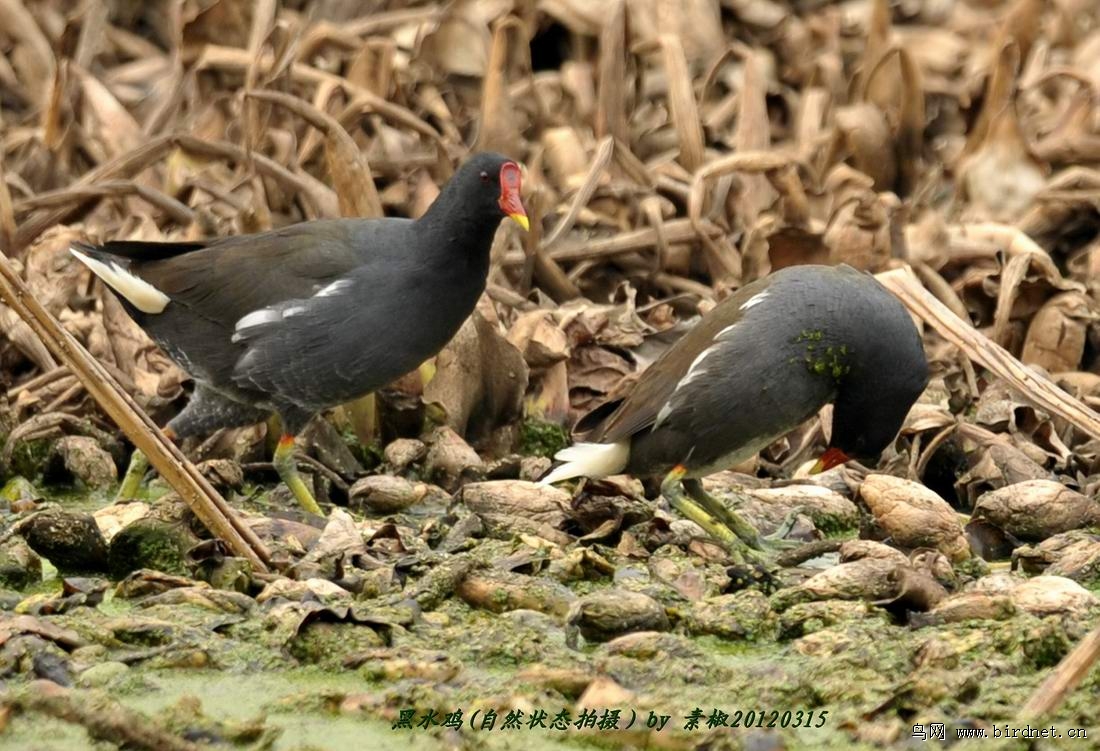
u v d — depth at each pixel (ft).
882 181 53.72
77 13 58.54
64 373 44.75
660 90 58.44
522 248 50.11
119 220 52.03
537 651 31.32
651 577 35.50
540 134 55.47
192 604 33.30
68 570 36.17
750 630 32.65
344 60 57.72
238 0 55.93
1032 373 41.37
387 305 39.45
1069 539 36.50
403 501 40.60
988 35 61.46
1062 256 52.11
